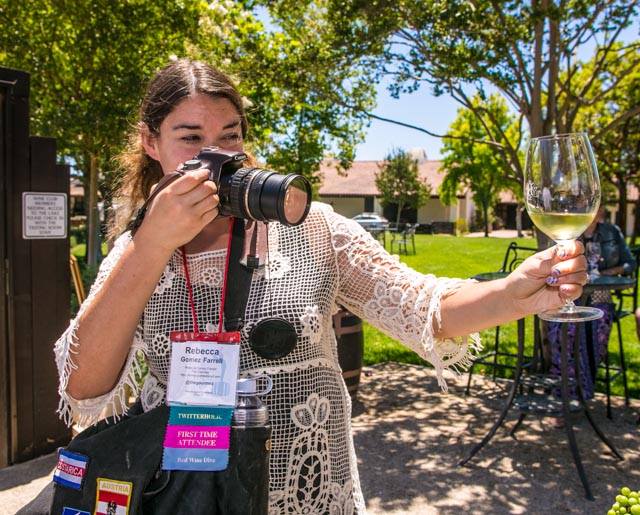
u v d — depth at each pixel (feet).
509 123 73.97
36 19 31.12
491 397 17.56
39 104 32.73
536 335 16.42
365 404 17.15
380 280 4.41
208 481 3.36
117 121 29.19
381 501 11.57
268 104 19.90
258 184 3.34
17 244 12.55
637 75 26.32
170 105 4.27
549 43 16.81
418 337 4.22
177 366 3.56
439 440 14.43
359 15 17.11
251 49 19.36
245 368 4.11
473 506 11.35
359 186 160.15
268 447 3.52
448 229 151.23
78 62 30.99
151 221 3.26
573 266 3.58
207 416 3.45
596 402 17.03
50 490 3.95
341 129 22.77
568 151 4.17
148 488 3.44
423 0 16.25
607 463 13.07
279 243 4.41
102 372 3.67
